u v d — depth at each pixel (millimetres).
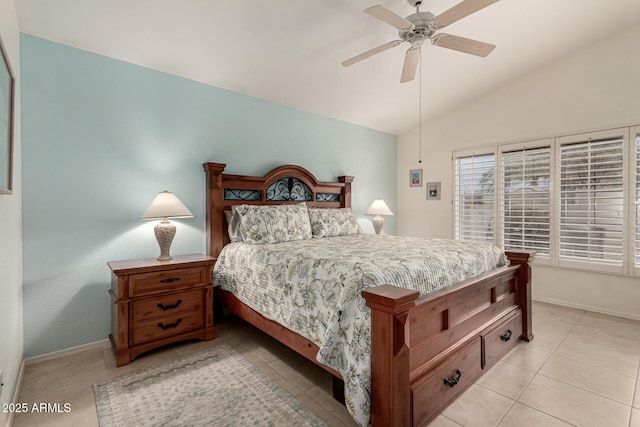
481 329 2178
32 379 2125
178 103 3100
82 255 2580
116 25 2379
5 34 1740
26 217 2330
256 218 3070
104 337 2688
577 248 3619
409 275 1812
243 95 3588
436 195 4930
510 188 4129
